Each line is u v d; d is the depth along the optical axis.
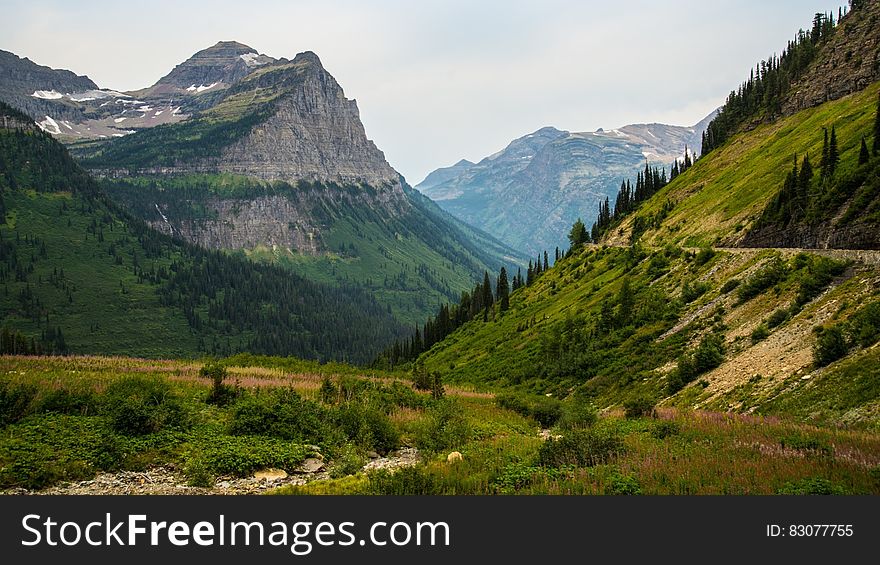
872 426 29.44
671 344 63.91
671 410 44.12
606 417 46.47
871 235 55.53
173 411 33.06
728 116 185.25
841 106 116.88
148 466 26.84
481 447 32.66
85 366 62.66
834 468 22.28
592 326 88.62
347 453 30.94
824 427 30.86
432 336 171.75
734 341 54.75
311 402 39.12
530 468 25.27
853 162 74.38
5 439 27.03
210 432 32.41
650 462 24.61
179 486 24.53
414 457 33.56
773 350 46.97
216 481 25.73
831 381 36.09
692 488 20.70
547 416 50.97
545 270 188.38
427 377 68.50
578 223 176.62
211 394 42.06
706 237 98.94
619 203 190.25
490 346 117.19
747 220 89.50
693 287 75.44
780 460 23.83
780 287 57.56
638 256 108.94
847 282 48.47
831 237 62.28
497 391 75.94
